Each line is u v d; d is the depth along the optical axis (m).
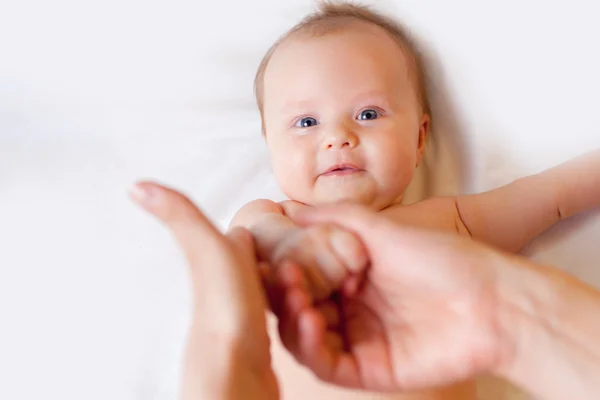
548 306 0.45
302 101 0.60
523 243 0.61
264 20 0.66
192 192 0.68
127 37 0.67
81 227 0.68
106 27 0.67
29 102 0.69
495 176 0.63
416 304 0.47
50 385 0.66
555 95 0.60
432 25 0.63
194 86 0.68
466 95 0.63
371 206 0.60
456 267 0.46
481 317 0.45
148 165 0.69
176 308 0.67
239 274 0.42
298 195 0.61
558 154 0.60
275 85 0.62
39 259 0.68
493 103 0.62
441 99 0.64
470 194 0.63
